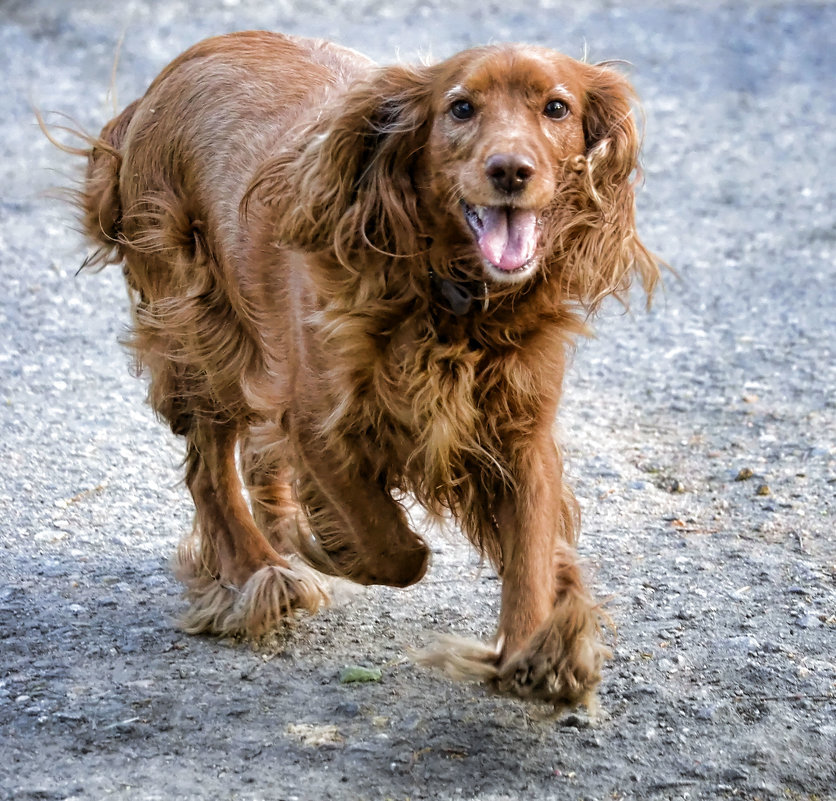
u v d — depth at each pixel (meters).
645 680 4.91
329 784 4.23
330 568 5.08
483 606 5.64
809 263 10.67
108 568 5.96
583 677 4.15
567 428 7.57
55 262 10.76
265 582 5.35
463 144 4.37
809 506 6.50
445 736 4.54
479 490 4.84
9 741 4.48
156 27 19.03
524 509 4.64
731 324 9.38
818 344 8.91
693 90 16.39
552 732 4.57
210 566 5.63
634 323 9.45
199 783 4.22
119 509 6.60
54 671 4.97
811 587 5.64
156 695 4.80
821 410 7.78
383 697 4.84
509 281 4.32
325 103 5.14
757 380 8.30
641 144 4.74
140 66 16.86
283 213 4.86
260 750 4.45
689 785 4.24
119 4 20.39
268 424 5.24
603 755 4.43
